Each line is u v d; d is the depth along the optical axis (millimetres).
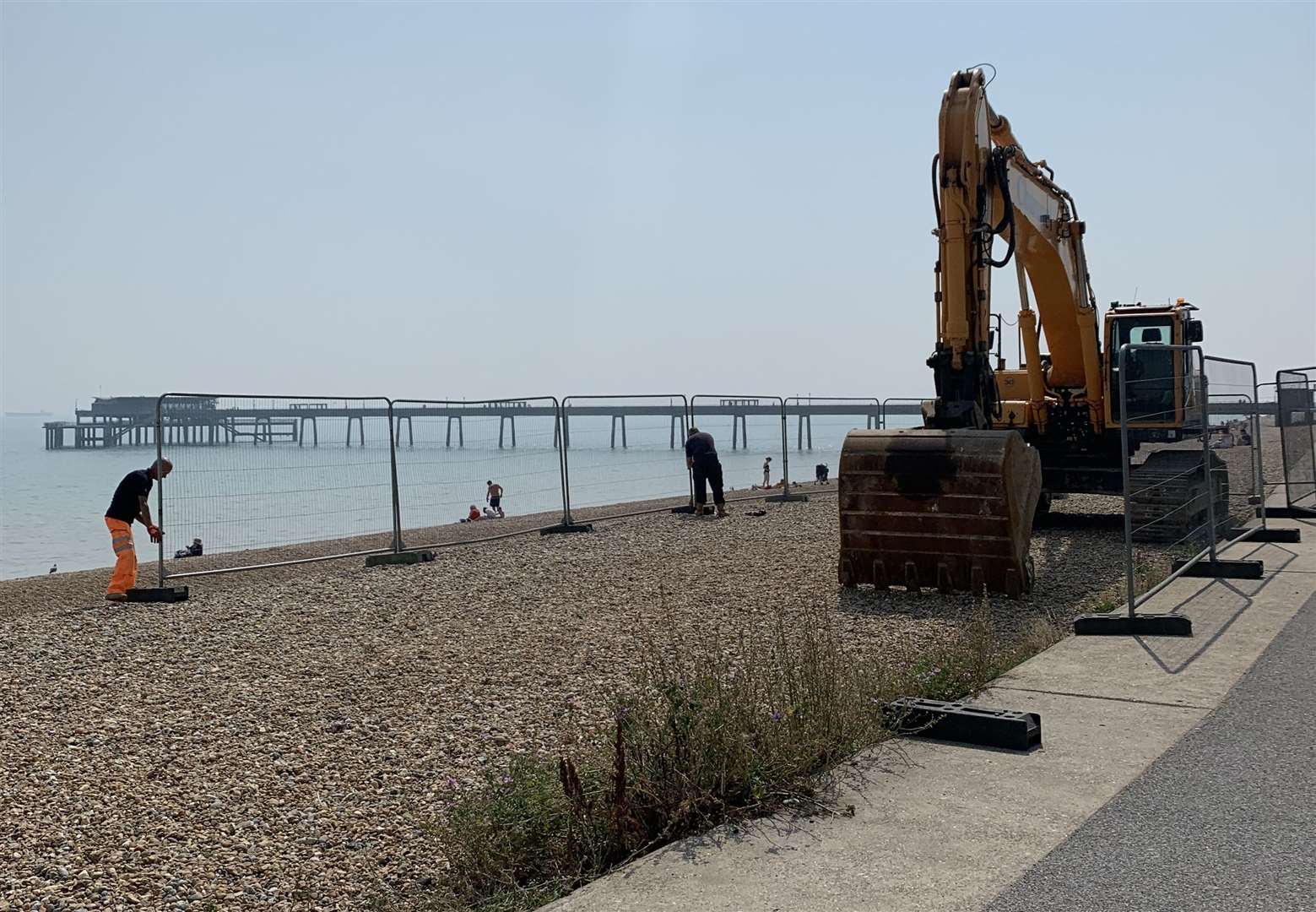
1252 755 5480
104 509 53750
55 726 7410
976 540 11148
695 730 5133
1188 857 4207
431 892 4773
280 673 8859
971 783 5180
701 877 4188
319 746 6898
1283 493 20406
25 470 107000
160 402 13125
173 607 12086
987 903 3854
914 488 11438
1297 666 7379
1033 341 17297
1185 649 8047
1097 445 17328
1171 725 6062
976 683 7234
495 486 18359
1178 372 16562
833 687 6117
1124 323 17109
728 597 11828
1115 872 4078
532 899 4383
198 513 13664
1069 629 9359
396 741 6961
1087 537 16094
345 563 16016
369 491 15883
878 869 4191
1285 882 3951
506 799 5125
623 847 4703
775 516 20719
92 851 5273
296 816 5723
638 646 9414
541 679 8398
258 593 12922
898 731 6043
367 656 9422
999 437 11188
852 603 11164
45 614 11789
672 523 20016
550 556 15703
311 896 4801
